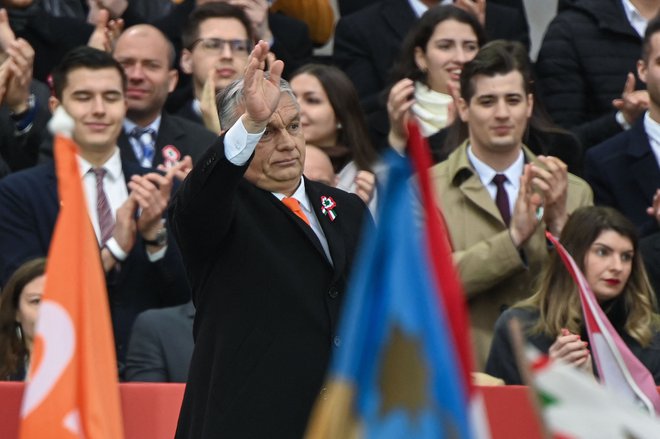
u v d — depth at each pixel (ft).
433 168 77.00
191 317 70.08
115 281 72.64
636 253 67.77
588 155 84.99
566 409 33.32
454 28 87.56
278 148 51.98
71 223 41.60
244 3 95.35
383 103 89.56
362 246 52.60
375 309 28.60
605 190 84.28
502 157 76.23
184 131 83.35
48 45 93.81
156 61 83.10
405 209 28.76
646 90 92.38
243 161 48.96
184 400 51.88
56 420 40.45
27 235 74.69
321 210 52.95
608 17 96.02
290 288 50.88
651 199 83.35
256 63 48.88
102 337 41.55
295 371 50.29
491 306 71.97
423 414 28.09
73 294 41.24
